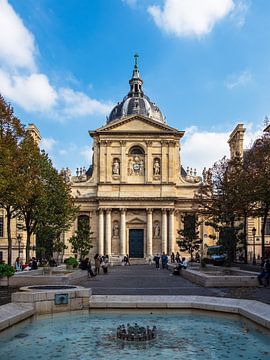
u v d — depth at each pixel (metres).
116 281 34.22
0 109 35.59
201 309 17.23
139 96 94.75
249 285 27.97
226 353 11.98
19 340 13.35
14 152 36.38
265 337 13.66
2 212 72.25
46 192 43.75
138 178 78.19
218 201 45.75
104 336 13.84
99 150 78.81
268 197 41.59
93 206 77.88
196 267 44.66
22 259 64.38
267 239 72.06
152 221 77.38
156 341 13.25
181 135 79.00
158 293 24.61
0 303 19.62
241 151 78.25
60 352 12.12
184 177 86.88
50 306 16.77
